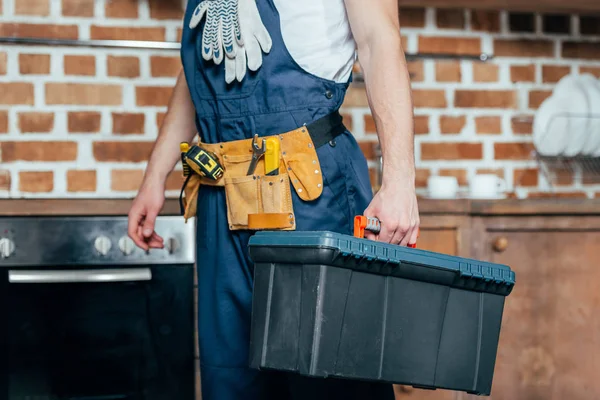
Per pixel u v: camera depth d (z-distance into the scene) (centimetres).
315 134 182
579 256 319
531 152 366
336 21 186
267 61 182
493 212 309
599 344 321
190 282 291
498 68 365
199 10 192
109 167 326
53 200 282
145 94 329
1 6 322
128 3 330
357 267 150
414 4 354
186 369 290
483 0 348
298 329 149
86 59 326
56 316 283
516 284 314
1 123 320
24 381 281
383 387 190
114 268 286
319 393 185
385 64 180
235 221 182
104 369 286
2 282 280
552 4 354
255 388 189
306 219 179
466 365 172
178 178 326
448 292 168
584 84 364
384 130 180
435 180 335
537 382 315
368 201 189
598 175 369
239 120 184
